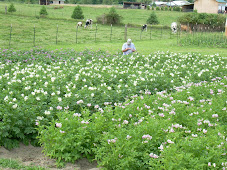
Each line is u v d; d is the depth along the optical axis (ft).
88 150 18.44
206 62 47.57
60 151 17.99
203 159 15.65
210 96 30.07
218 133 18.81
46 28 115.24
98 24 144.66
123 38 103.24
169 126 19.53
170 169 14.94
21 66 39.24
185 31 135.64
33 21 130.62
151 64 48.67
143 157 17.58
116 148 16.96
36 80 30.37
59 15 182.19
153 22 164.76
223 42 85.51
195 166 15.02
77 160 18.65
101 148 17.44
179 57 52.75
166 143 17.65
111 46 78.43
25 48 69.31
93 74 33.76
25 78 31.45
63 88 28.78
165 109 23.04
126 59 48.42
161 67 45.09
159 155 17.66
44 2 260.62
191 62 51.49
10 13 145.28
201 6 220.64
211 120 23.02
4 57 47.37
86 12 207.31
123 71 35.76
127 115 22.44
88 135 18.57
